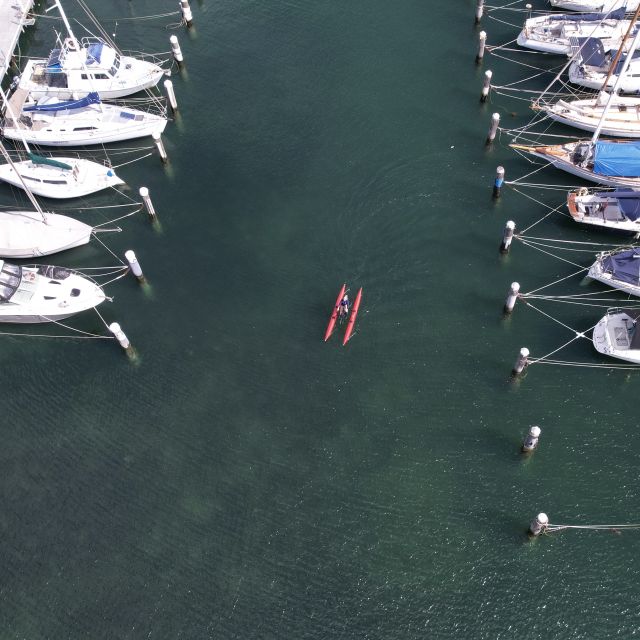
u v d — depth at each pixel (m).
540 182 55.62
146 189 51.12
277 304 49.72
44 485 42.50
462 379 46.03
